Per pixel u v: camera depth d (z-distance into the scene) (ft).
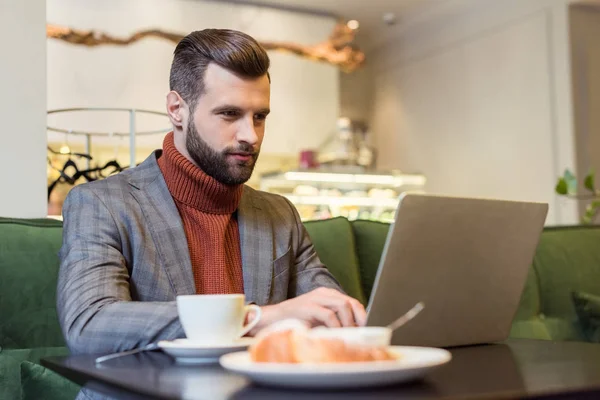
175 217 4.38
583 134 15.17
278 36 17.16
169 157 4.56
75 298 3.58
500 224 3.30
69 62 14.60
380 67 20.52
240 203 4.79
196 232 4.52
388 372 2.06
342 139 17.26
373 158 18.88
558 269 7.30
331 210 15.97
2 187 5.69
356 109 20.65
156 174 4.54
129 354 3.12
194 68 4.38
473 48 17.37
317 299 3.22
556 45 15.31
